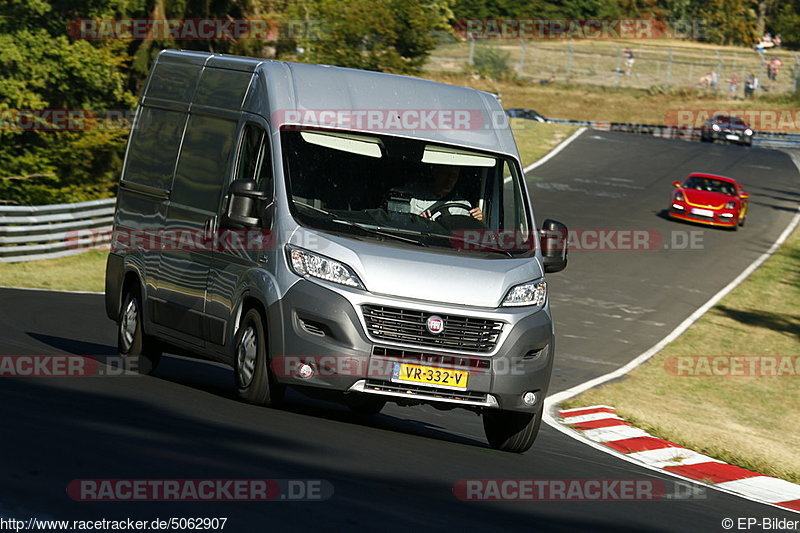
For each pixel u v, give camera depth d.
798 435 45.12
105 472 16.20
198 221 27.16
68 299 58.19
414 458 21.75
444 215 25.09
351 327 23.16
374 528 15.02
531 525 17.11
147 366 31.09
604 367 56.50
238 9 124.12
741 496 26.39
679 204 105.75
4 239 71.31
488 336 23.98
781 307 77.81
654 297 77.62
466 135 26.39
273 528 14.33
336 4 121.06
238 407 24.56
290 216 24.02
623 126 187.88
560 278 81.00
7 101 98.75
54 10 102.94
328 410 29.39
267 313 23.84
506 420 25.91
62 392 24.27
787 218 115.38
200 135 27.98
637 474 26.55
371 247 23.86
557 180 129.25
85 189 110.44
